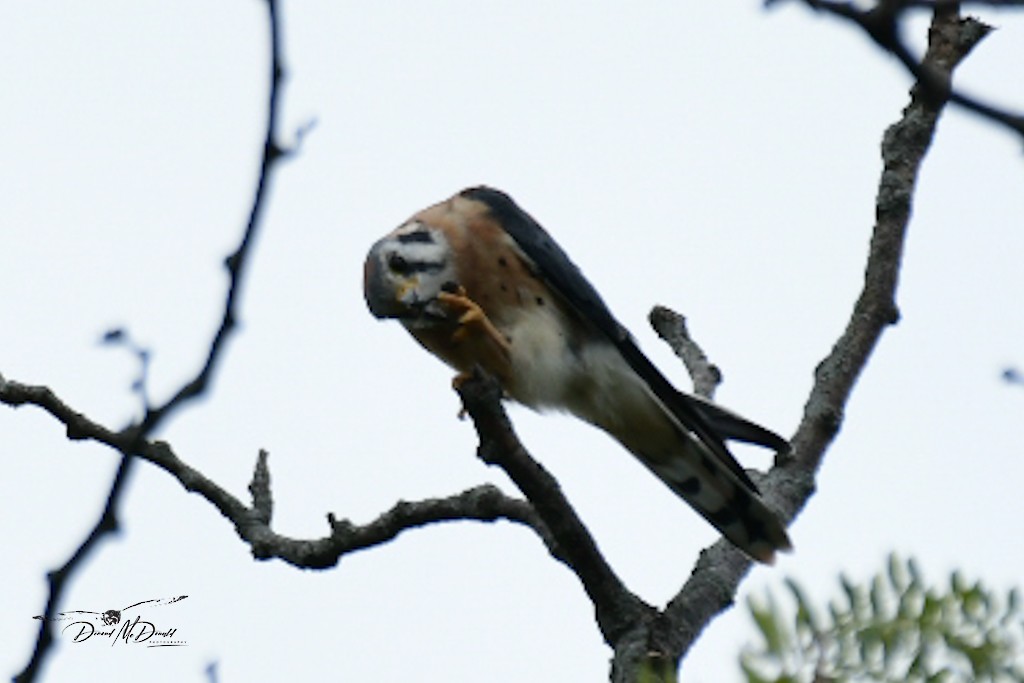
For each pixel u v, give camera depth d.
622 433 10.31
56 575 5.28
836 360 9.11
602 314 10.48
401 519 8.27
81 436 7.72
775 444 9.22
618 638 7.40
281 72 5.00
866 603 3.47
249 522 8.42
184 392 5.19
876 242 9.24
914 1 3.38
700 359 10.12
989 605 3.45
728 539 8.65
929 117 9.43
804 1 3.44
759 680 3.40
